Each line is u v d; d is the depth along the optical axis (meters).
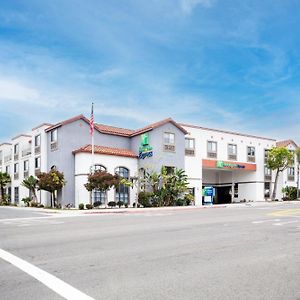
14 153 45.28
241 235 11.70
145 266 7.38
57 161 33.97
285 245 9.77
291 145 49.72
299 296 5.46
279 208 27.86
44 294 5.62
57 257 8.41
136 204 34.31
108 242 10.50
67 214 24.55
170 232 12.62
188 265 7.44
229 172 47.81
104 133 36.41
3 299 5.41
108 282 6.23
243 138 44.50
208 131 41.12
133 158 36.00
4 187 47.75
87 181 32.19
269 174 46.81
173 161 36.25
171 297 5.43
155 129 35.22
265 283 6.13
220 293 5.60
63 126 34.06
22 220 19.27
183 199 34.84
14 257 8.51
